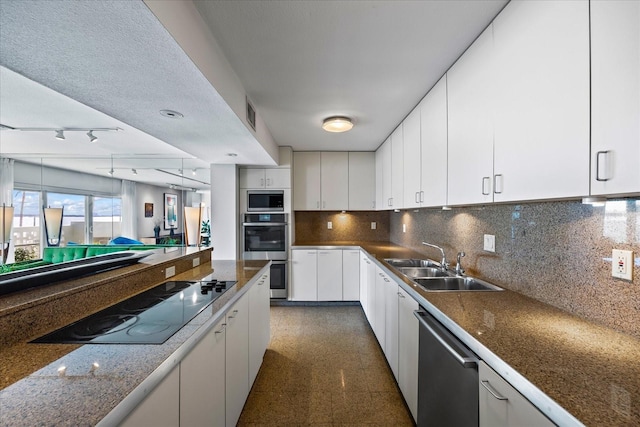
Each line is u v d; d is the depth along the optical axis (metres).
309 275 3.98
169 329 1.09
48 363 0.83
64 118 2.38
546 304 1.36
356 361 2.48
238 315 1.69
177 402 0.97
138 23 0.92
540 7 1.00
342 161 4.23
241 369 1.74
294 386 2.12
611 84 0.75
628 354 0.87
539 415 0.70
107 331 1.07
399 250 3.46
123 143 3.15
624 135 0.71
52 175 3.67
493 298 1.47
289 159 3.96
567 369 0.79
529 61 1.05
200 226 3.90
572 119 0.87
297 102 2.32
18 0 0.78
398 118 2.73
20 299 1.04
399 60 1.68
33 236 3.54
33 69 1.22
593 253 1.11
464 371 1.07
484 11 1.26
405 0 1.20
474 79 1.45
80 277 1.44
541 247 1.39
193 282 1.90
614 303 1.03
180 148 2.83
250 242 3.96
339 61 1.70
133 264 1.84
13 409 0.62
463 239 2.19
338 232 4.55
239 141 2.52
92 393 0.68
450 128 1.73
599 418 0.60
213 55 1.43
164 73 1.28
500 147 1.23
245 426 1.72
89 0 0.80
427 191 2.11
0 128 2.60
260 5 1.23
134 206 3.87
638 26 0.68
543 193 0.98
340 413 1.84
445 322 1.22
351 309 3.88
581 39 0.84
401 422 1.76
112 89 1.44
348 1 1.21
